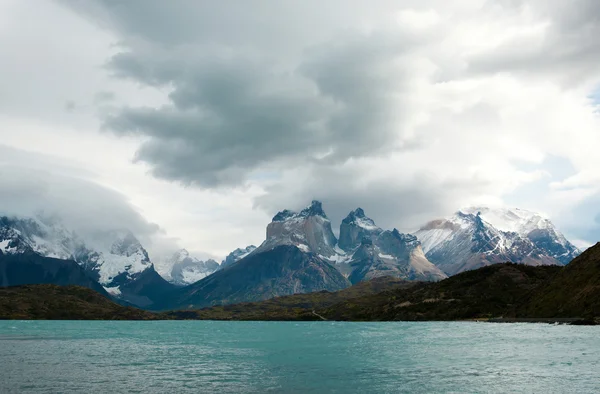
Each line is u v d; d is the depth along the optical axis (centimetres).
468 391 8006
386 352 14075
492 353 13025
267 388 8450
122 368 11081
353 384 8756
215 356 13738
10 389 8412
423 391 8056
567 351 12938
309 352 14588
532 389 8094
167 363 12056
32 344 18425
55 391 8238
